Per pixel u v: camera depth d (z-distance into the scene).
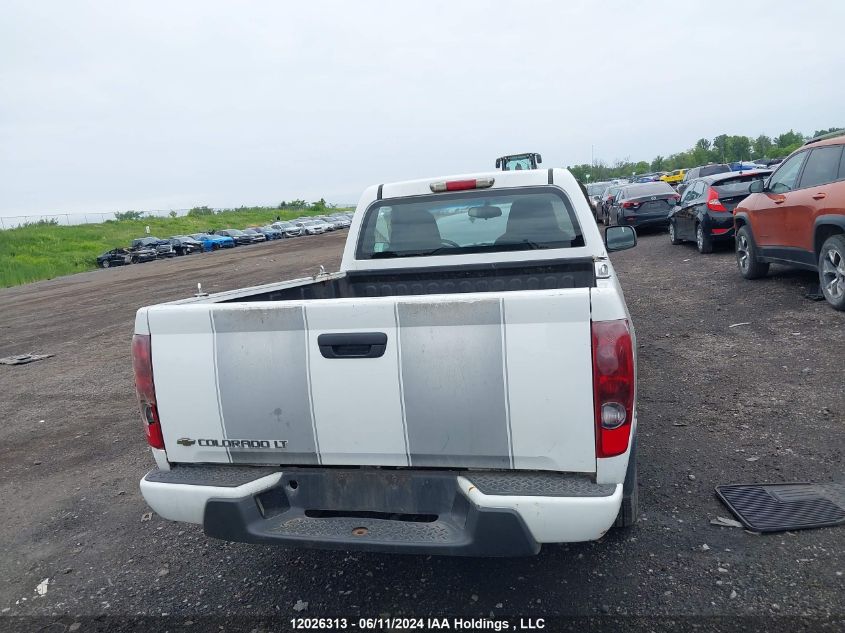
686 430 4.74
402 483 2.73
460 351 2.57
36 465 5.66
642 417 5.06
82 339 12.69
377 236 4.92
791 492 3.73
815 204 7.37
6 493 5.07
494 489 2.56
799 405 4.93
